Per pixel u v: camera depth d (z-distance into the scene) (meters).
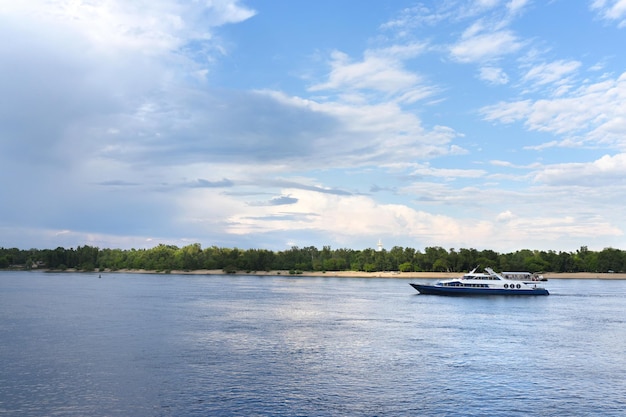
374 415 46.19
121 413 46.00
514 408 48.44
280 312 122.00
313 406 48.25
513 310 129.38
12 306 131.88
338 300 157.88
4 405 47.75
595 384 56.28
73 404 48.22
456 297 169.25
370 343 78.75
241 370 60.75
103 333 86.31
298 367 62.47
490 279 178.50
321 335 86.06
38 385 54.03
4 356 67.50
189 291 197.62
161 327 93.88
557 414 47.06
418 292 194.50
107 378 56.78
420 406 48.62
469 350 73.69
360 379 57.28
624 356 70.38
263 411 46.78
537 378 58.38
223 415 45.78
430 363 65.12
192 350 72.12
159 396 50.66
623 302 152.75
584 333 90.19
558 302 152.50
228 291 199.75
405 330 92.56
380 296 174.62
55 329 90.69
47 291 192.50
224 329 91.94
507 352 72.44
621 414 47.19
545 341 81.69
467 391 53.28
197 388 53.31
